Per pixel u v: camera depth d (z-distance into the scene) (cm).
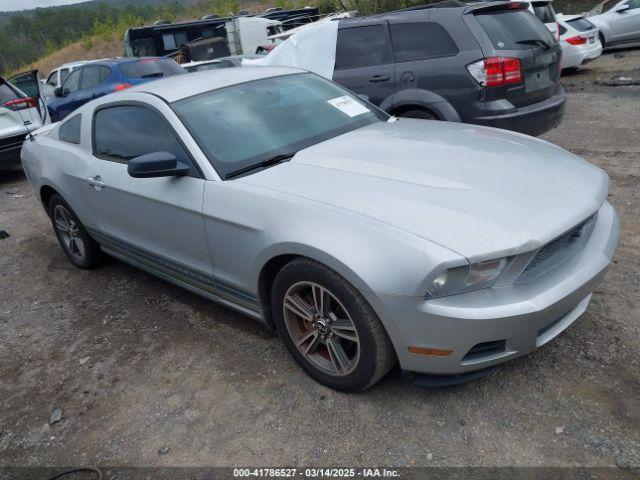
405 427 254
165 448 263
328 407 273
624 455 225
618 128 722
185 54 1638
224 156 317
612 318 311
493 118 522
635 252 383
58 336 379
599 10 1780
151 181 339
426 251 225
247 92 367
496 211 243
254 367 312
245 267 296
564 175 280
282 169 304
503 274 230
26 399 316
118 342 360
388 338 250
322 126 359
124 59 1041
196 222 313
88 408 300
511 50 520
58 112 1078
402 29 566
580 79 1156
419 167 287
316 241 251
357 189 270
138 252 386
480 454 234
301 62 643
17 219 659
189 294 411
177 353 337
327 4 1989
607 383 264
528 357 288
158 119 345
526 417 250
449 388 274
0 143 795
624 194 488
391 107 574
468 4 546
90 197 404
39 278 482
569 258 257
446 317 226
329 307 268
